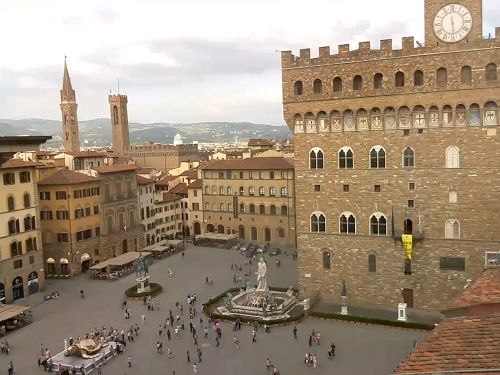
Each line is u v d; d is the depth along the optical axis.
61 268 125.38
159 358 73.50
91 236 130.75
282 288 104.00
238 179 161.62
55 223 124.88
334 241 88.81
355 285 87.81
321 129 87.88
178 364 71.06
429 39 77.94
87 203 129.38
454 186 79.25
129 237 145.25
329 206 88.62
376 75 82.44
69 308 100.00
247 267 128.62
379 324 80.38
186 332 83.81
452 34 76.25
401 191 82.81
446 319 25.58
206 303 95.88
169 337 81.19
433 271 81.75
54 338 83.56
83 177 129.00
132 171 146.62
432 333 23.22
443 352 20.52
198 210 172.75
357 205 86.38
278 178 153.75
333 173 87.75
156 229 162.62
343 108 85.12
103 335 82.88
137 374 68.25
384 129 83.00
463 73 76.81
